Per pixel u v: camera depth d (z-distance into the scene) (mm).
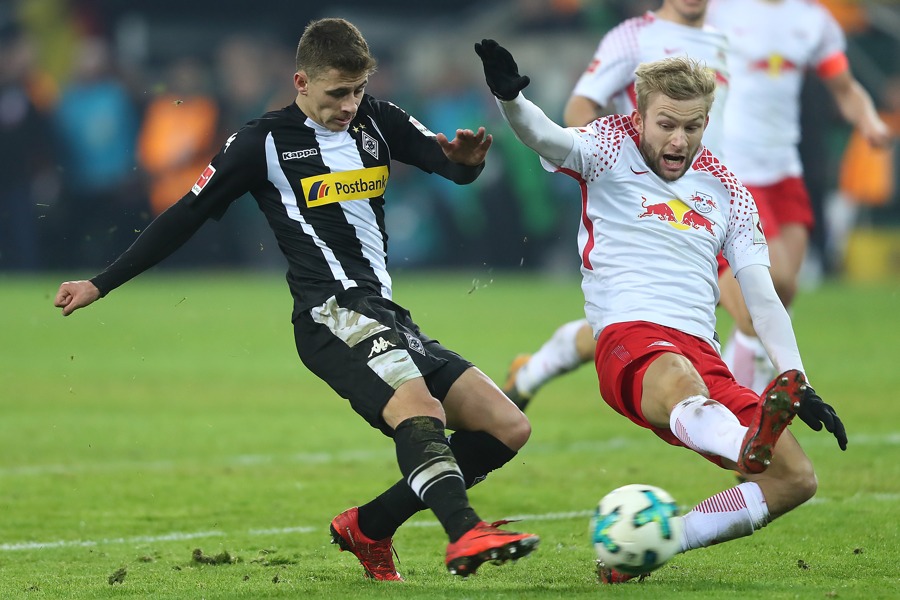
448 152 18562
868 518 22438
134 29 96000
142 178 82438
